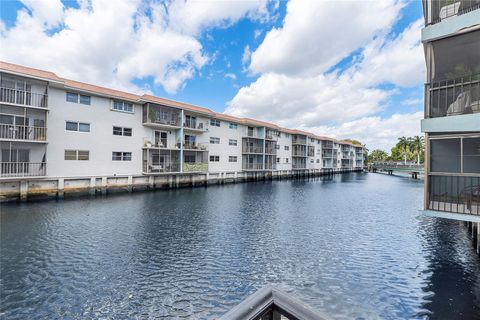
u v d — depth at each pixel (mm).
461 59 6797
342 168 72188
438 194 7117
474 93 6484
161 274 8383
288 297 1322
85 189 21562
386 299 7254
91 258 9445
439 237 12828
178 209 18328
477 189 6574
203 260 9508
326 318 1142
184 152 30203
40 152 18922
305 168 52938
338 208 20328
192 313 6488
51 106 19547
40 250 10086
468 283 8133
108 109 23156
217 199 23156
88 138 21719
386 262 9656
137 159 25312
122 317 6281
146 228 13375
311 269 8992
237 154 37781
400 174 73125
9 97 17047
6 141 17062
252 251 10484
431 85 7176
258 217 16516
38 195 19062
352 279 8344
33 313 6320
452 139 6996
